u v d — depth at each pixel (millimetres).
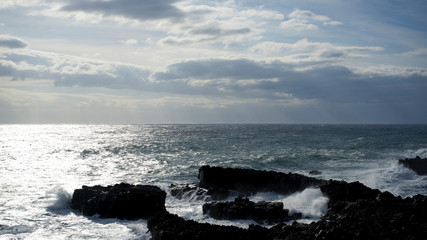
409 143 94500
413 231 20531
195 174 51250
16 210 30797
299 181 37312
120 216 29094
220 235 21266
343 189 30281
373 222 22125
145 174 51625
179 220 23797
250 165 58312
